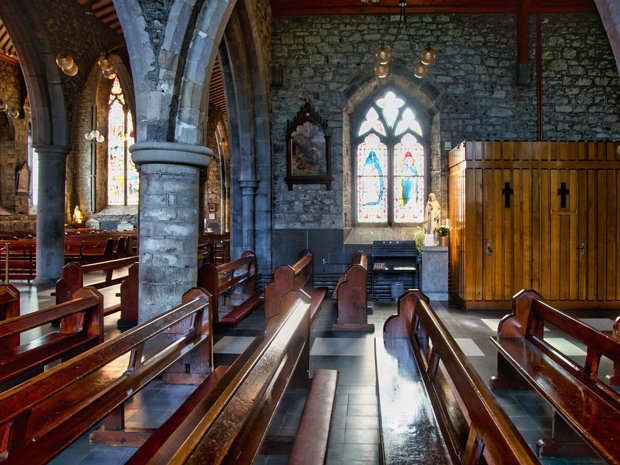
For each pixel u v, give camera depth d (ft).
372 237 41.01
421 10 39.04
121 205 84.69
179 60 20.74
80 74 41.93
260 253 39.04
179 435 10.49
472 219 32.78
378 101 42.73
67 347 17.25
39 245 39.83
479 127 39.04
